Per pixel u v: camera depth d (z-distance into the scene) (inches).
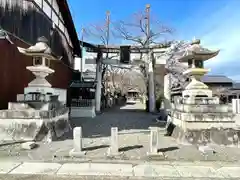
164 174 131.6
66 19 535.5
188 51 229.1
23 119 211.3
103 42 804.6
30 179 121.6
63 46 529.0
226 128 209.5
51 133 215.9
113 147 169.2
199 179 125.0
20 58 313.7
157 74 673.6
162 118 397.7
